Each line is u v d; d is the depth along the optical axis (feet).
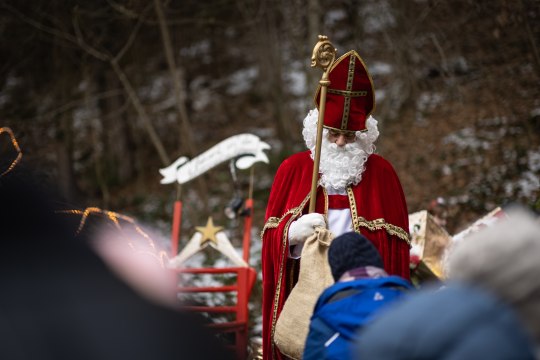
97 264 3.02
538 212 9.82
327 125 13.50
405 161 41.39
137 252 3.25
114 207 49.57
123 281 3.01
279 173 14.14
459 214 34.45
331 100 13.50
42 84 45.60
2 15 40.50
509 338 4.88
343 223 13.41
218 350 3.04
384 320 5.25
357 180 13.64
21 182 3.25
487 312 5.02
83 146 57.26
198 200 46.57
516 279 5.55
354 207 13.41
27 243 2.99
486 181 36.06
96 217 4.01
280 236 13.24
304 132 13.99
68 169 45.85
